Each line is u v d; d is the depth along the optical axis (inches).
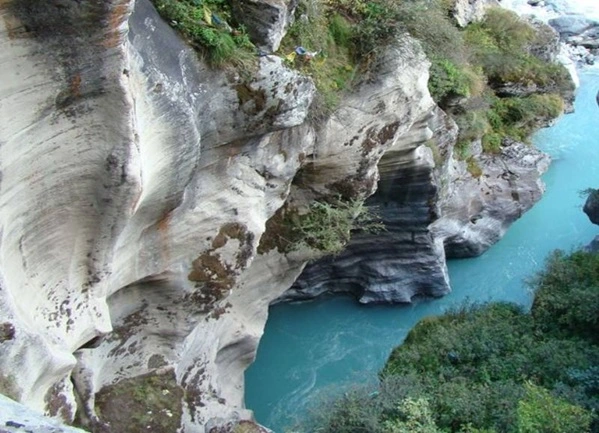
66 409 319.3
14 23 245.4
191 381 451.2
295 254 523.2
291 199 519.2
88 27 255.0
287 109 394.3
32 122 264.4
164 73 318.7
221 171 407.2
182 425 417.7
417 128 559.8
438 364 565.0
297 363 625.3
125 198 301.4
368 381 572.1
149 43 310.2
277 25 389.4
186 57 344.5
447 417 487.8
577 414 452.4
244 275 496.7
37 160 273.9
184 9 346.0
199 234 407.5
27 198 277.6
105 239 316.2
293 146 450.6
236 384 514.9
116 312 398.9
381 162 577.3
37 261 299.0
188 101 344.2
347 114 496.4
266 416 573.3
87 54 261.9
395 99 511.8
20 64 252.8
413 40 530.3
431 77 613.9
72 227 305.0
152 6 320.5
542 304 602.2
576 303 583.2
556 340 571.2
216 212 410.6
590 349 551.8
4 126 253.8
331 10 497.0
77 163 286.4
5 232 268.4
